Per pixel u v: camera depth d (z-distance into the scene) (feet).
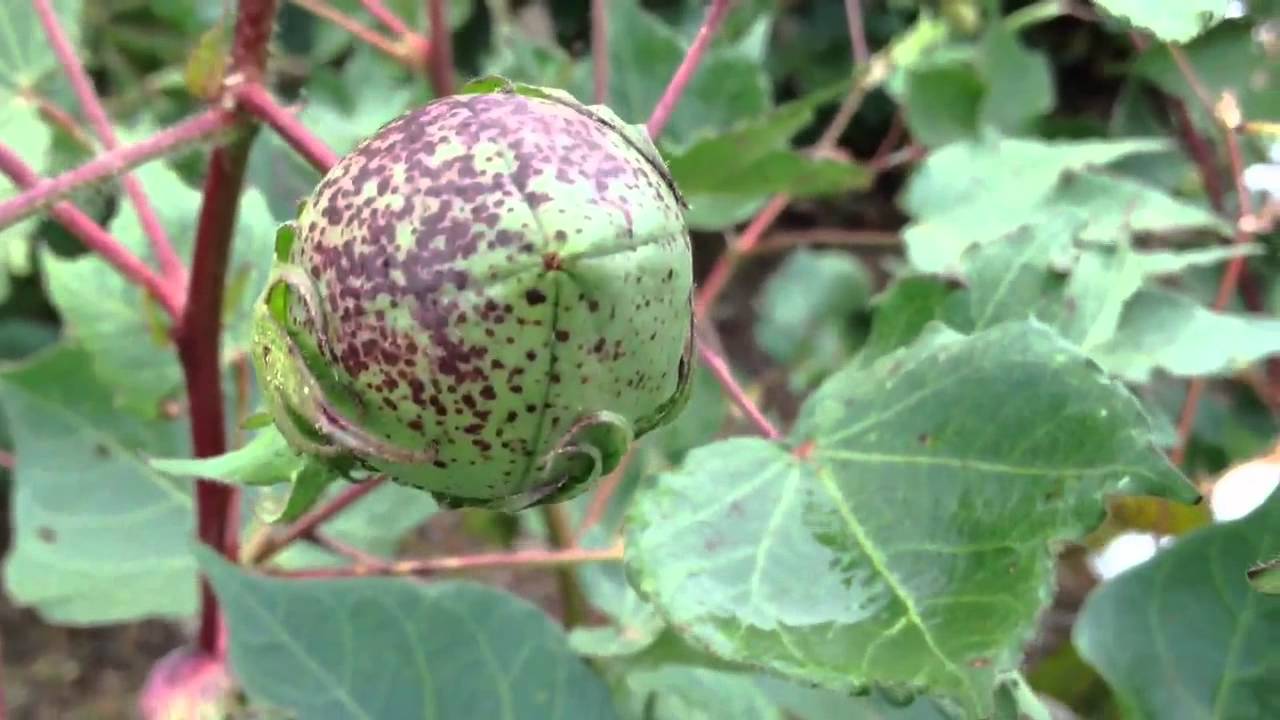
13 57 0.96
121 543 0.99
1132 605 0.72
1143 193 0.91
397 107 1.26
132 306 0.88
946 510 0.61
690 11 1.43
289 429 0.58
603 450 0.56
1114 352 0.78
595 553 0.81
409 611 0.77
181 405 0.90
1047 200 0.92
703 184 0.94
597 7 1.01
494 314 0.53
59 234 1.36
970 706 0.55
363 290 0.54
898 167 1.78
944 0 1.28
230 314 0.81
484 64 1.47
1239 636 0.70
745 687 0.86
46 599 0.95
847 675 0.57
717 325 1.81
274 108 0.67
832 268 1.55
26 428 0.99
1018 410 0.61
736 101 1.12
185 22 1.48
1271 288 1.09
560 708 0.77
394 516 1.03
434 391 0.54
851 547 0.62
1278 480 0.70
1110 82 1.45
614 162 0.55
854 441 0.65
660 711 0.84
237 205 0.71
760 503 0.64
